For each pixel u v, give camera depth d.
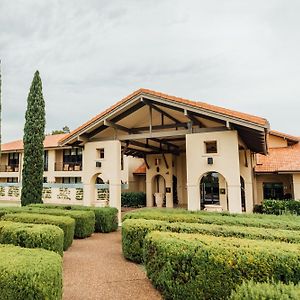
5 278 3.15
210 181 17.20
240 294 2.64
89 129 11.85
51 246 5.47
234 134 9.84
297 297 2.36
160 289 4.64
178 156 19.67
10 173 27.42
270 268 3.52
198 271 3.92
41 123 13.67
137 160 25.25
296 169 14.16
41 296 3.18
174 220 7.28
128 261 6.46
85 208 10.44
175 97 10.09
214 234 5.41
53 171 25.77
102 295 4.51
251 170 14.16
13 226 5.89
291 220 6.95
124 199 20.12
